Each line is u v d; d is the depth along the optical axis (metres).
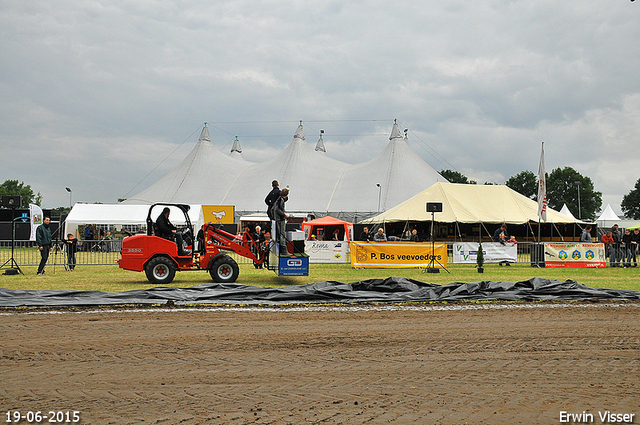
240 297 9.16
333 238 32.31
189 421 3.41
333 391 4.09
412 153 55.88
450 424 3.42
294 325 6.84
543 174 19.41
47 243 14.44
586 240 20.41
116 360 4.98
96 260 19.55
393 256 16.92
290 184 53.81
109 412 3.57
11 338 5.91
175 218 28.39
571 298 9.44
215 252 12.43
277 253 11.98
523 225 28.23
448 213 26.08
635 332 6.48
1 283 11.95
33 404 3.73
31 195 90.06
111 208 28.66
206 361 4.98
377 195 50.66
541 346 5.70
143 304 8.40
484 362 5.02
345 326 6.79
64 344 5.63
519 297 9.36
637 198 73.75
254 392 4.05
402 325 6.89
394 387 4.21
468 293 9.67
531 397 3.99
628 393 4.10
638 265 19.34
